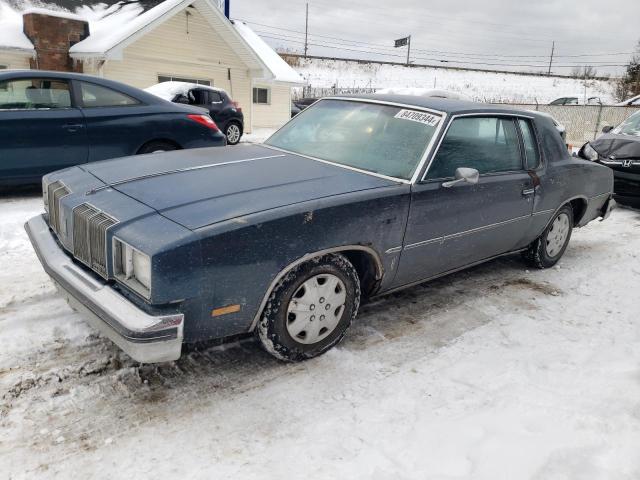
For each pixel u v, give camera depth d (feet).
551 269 16.34
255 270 8.47
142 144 21.15
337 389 9.31
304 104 93.50
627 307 13.67
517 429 8.35
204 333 8.44
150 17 52.01
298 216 8.80
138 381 9.17
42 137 18.93
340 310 10.16
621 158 24.25
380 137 11.99
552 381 9.88
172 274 7.62
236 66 65.62
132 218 8.32
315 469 7.38
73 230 9.15
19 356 9.64
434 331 11.73
